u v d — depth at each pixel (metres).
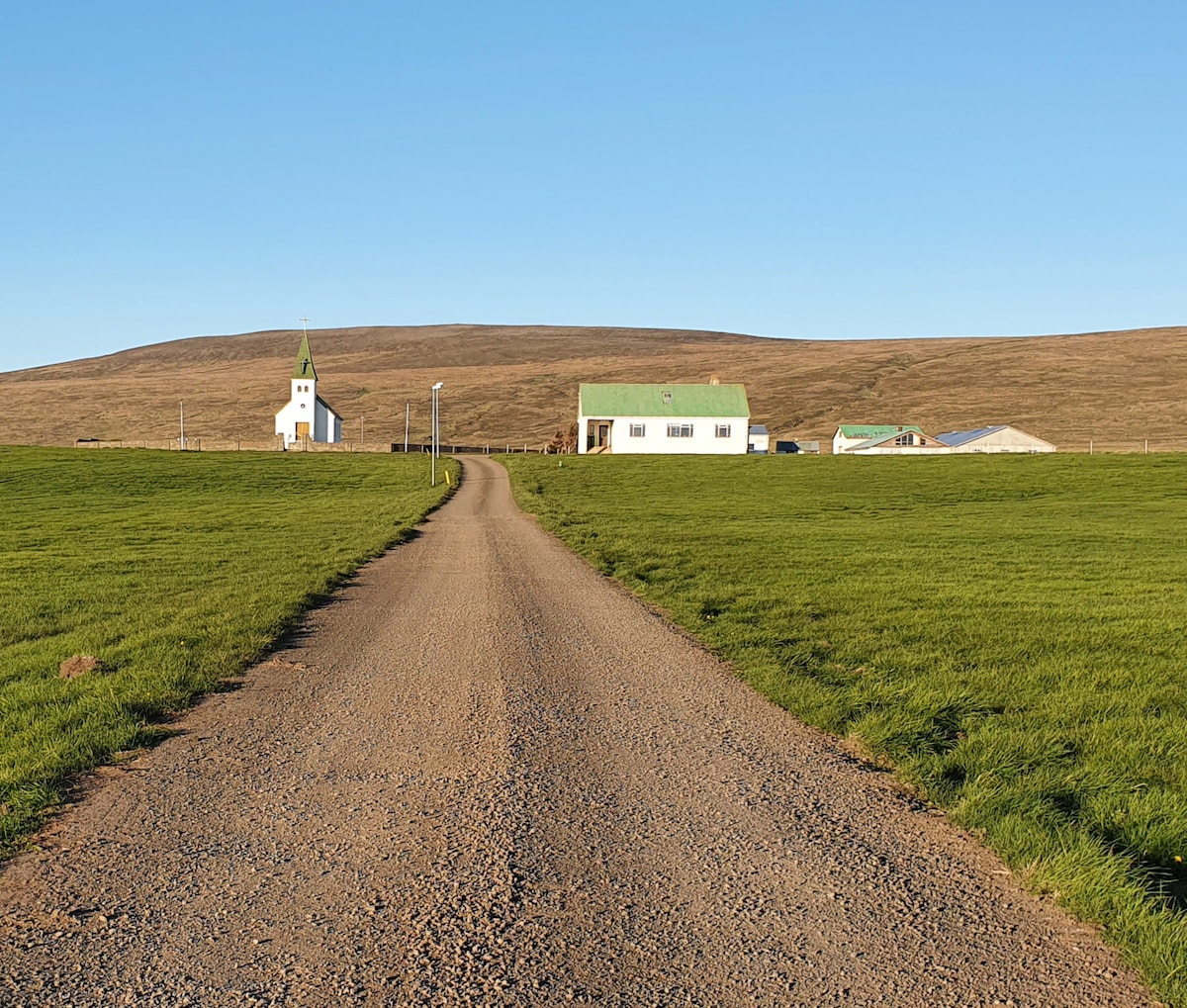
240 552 29.12
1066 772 8.11
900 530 36.22
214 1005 4.82
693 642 14.55
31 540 34.34
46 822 7.29
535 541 32.12
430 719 10.12
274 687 11.70
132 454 87.25
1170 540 32.50
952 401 169.62
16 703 10.66
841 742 9.38
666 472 71.69
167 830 7.09
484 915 5.72
